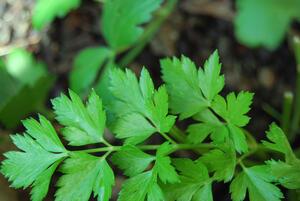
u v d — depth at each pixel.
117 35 0.42
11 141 0.44
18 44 0.51
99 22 0.51
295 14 0.48
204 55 0.50
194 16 0.52
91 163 0.32
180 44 0.51
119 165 0.32
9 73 0.46
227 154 0.31
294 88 0.50
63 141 0.44
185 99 0.33
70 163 0.32
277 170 0.30
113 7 0.42
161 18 0.49
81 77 0.44
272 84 0.50
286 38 0.51
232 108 0.32
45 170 0.32
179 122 0.47
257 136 0.47
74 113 0.32
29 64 0.50
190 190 0.31
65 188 0.31
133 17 0.41
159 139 0.47
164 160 0.31
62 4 0.46
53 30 0.51
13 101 0.43
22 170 0.31
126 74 0.32
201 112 0.33
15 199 0.42
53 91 0.49
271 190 0.31
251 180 0.31
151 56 0.50
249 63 0.50
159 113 0.32
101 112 0.32
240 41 0.49
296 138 0.45
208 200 0.31
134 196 0.31
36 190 0.32
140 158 0.32
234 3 0.52
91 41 0.51
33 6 0.51
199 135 0.33
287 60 0.50
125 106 0.32
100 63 0.44
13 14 0.51
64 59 0.50
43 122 0.32
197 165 0.31
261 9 0.48
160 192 0.31
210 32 0.51
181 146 0.33
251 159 0.42
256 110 0.48
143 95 0.32
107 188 0.32
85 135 0.32
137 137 0.32
